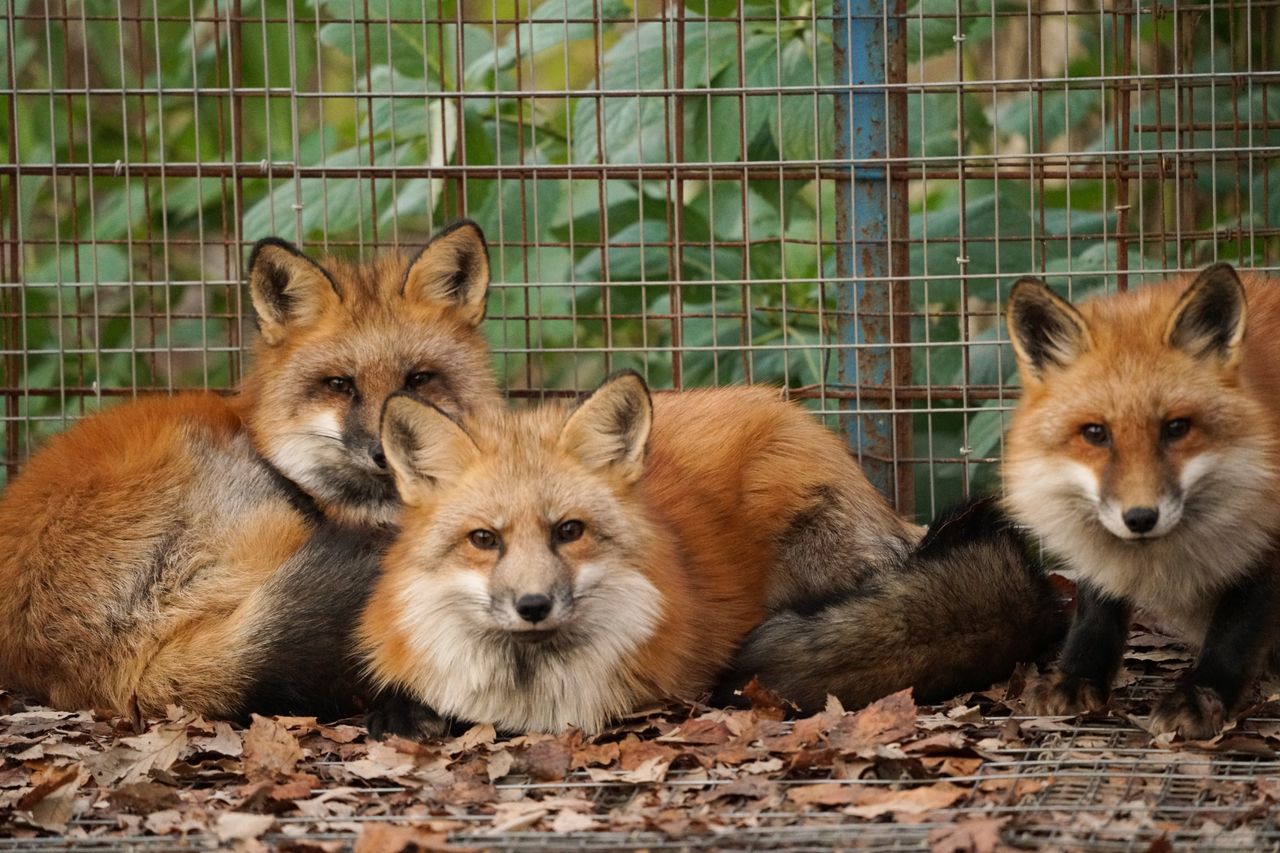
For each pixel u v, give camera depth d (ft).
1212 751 27.84
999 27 56.80
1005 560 32.83
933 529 34.76
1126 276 42.70
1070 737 29.25
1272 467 28.58
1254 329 31.14
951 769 27.25
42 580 33.45
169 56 58.95
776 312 50.60
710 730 29.22
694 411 36.96
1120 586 29.89
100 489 34.06
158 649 32.83
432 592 30.14
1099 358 29.04
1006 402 45.93
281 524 35.12
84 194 57.72
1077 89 41.68
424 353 37.24
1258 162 50.03
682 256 50.31
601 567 29.89
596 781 27.45
